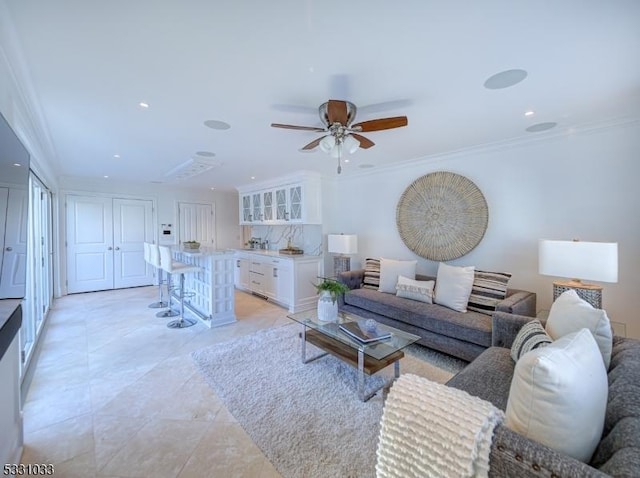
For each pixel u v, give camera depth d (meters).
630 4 1.25
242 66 1.72
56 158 3.90
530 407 0.86
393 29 1.40
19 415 1.61
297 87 1.96
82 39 1.46
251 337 3.35
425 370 2.55
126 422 1.88
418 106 2.26
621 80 1.89
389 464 0.97
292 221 4.98
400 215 4.16
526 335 1.71
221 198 7.24
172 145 3.26
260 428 1.83
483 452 0.81
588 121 2.59
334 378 2.43
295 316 2.86
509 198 3.19
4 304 1.51
